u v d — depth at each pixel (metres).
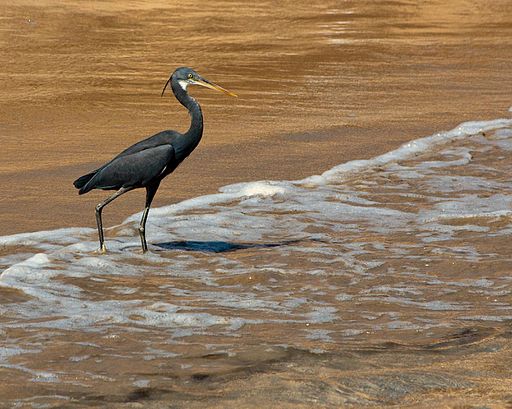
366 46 33.22
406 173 18.23
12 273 11.99
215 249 13.59
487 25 39.41
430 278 12.30
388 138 20.94
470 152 20.08
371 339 10.05
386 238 14.16
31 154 18.72
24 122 21.56
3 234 13.89
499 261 12.92
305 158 18.95
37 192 16.03
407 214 15.61
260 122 21.94
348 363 9.31
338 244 13.84
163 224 14.66
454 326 10.47
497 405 8.31
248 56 30.56
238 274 12.36
